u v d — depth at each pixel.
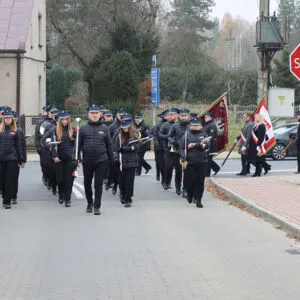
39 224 13.91
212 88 65.25
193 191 17.09
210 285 8.74
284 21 30.02
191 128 16.31
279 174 24.72
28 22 40.66
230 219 14.52
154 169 27.45
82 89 61.28
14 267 9.88
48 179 20.34
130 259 10.39
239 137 24.73
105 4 59.72
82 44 61.00
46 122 20.61
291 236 12.34
